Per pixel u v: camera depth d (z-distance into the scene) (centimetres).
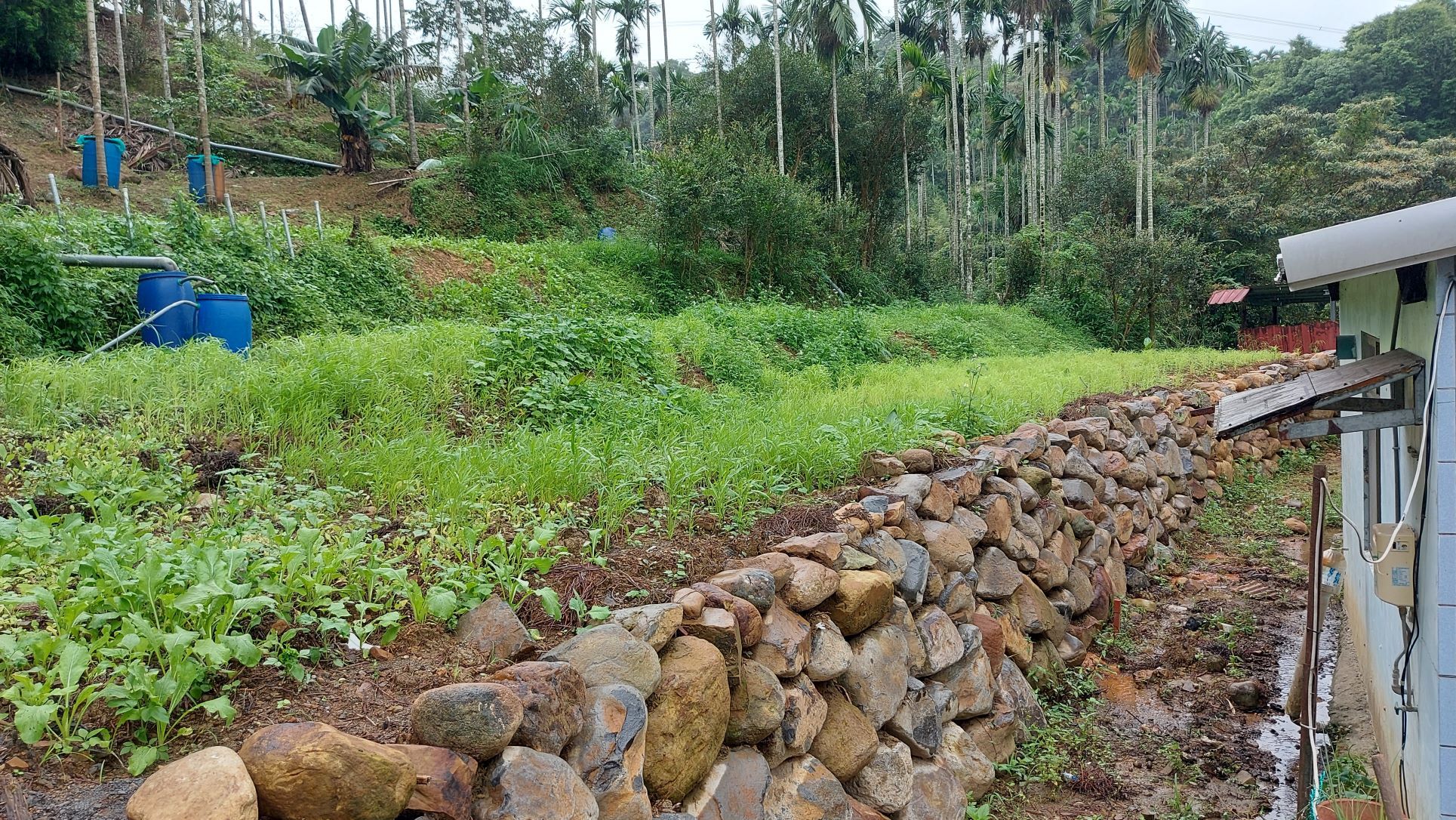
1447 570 296
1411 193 3173
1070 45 4150
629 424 686
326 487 465
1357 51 5534
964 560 530
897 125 3130
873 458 572
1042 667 611
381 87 3744
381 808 200
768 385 1079
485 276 1686
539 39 3509
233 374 631
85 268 1020
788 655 355
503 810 221
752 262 2288
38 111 2612
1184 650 701
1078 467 770
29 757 213
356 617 310
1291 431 345
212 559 268
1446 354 295
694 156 2192
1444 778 297
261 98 3256
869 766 402
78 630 257
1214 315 2891
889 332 1822
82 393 571
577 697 263
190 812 180
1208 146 3647
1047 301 2720
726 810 314
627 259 2103
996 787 493
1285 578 873
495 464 503
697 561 404
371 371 659
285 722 242
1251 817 472
